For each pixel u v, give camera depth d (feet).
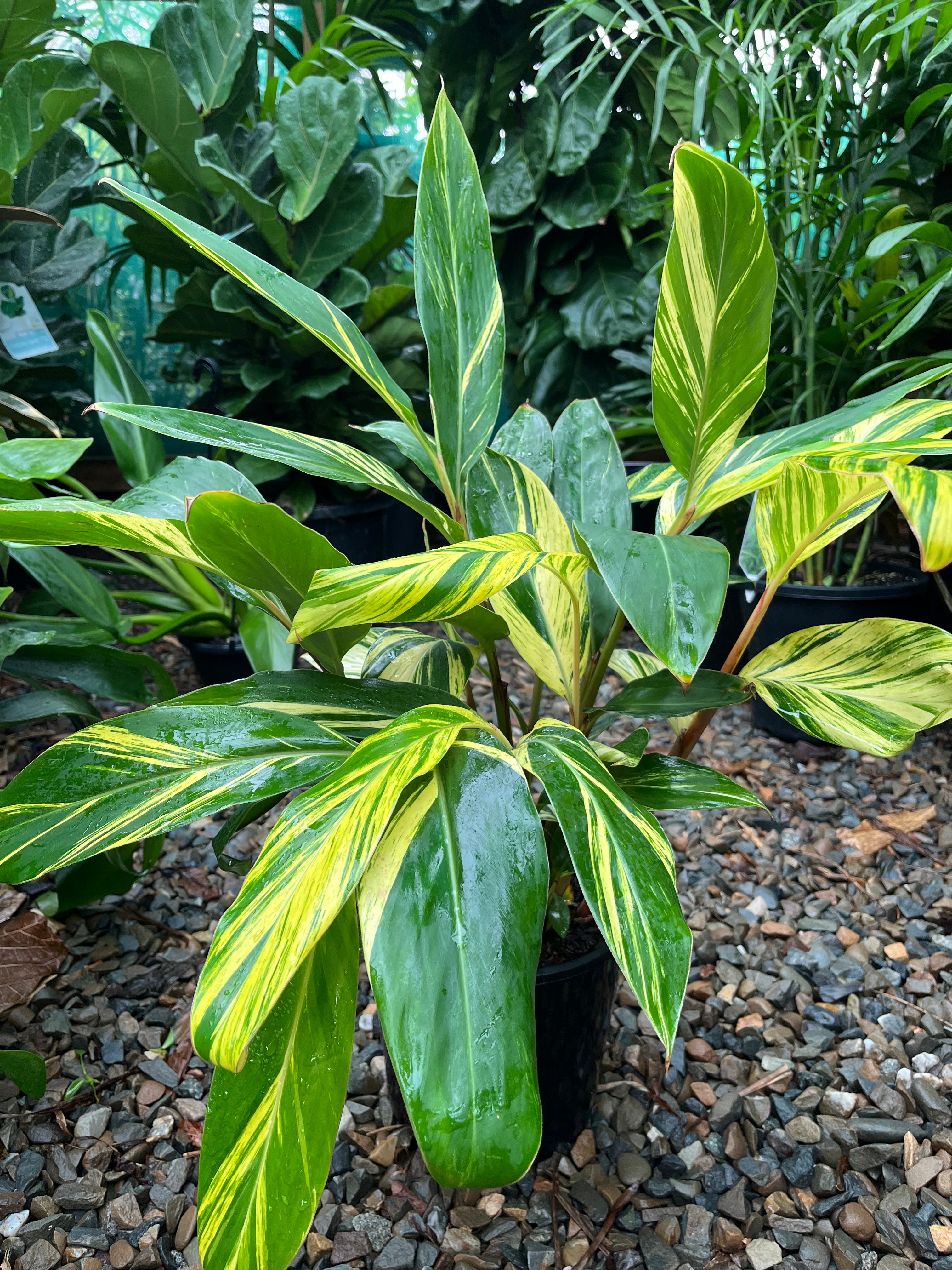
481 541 2.43
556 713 7.91
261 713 2.86
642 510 9.40
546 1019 3.44
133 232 8.54
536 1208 3.58
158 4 10.98
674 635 2.21
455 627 4.05
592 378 10.67
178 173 8.41
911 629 3.24
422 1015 2.16
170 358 11.80
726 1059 4.24
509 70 10.05
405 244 9.73
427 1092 2.08
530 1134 2.05
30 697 4.76
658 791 3.00
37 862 2.42
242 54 8.46
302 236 8.68
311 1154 2.37
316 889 2.15
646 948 2.25
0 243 8.01
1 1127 3.97
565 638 3.43
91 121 9.27
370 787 2.31
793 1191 3.68
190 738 2.75
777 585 3.25
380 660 3.61
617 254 10.48
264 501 2.99
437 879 2.32
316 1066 2.46
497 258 10.90
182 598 8.05
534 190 9.94
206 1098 4.14
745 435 7.75
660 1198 3.64
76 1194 3.67
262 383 8.50
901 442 2.45
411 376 9.46
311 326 2.89
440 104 3.30
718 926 5.14
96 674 4.98
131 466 6.88
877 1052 4.34
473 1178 2.02
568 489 3.69
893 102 6.54
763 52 6.66
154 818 2.48
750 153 6.70
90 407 2.65
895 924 5.22
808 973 4.83
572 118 9.75
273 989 2.04
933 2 5.34
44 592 7.39
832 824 6.25
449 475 3.20
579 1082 3.67
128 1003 4.68
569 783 2.58
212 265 8.79
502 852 2.36
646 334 10.05
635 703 3.18
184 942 5.12
